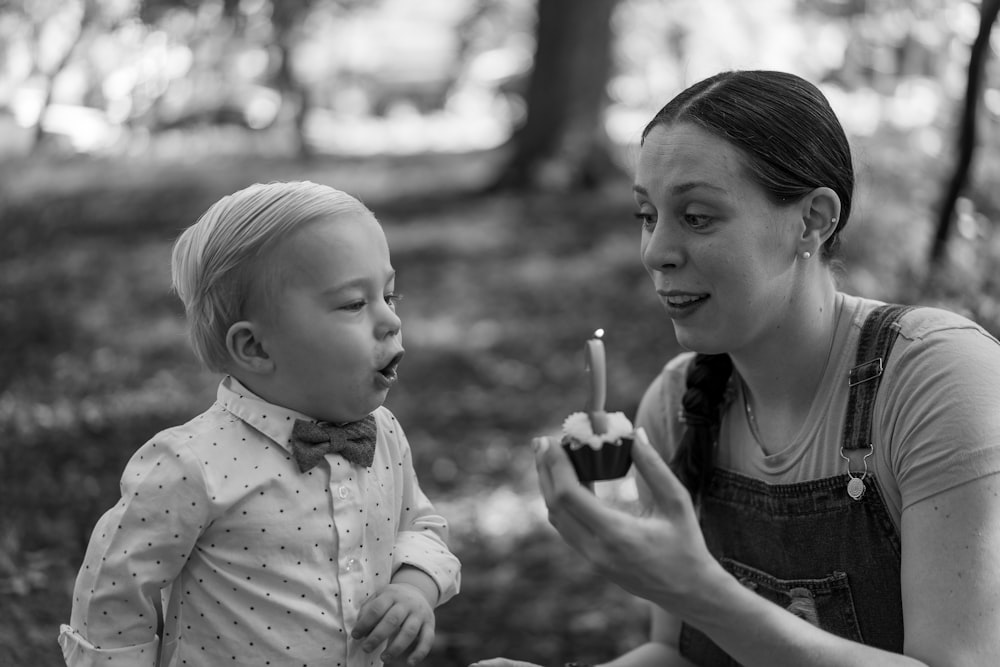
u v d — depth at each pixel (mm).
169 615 2037
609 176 16094
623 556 1667
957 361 2021
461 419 7551
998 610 1898
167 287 10336
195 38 13773
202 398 6918
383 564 2141
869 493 2084
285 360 2018
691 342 2127
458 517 5852
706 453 2320
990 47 4617
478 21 31328
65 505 4727
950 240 4484
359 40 34281
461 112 35406
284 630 1985
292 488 2016
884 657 1806
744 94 2070
